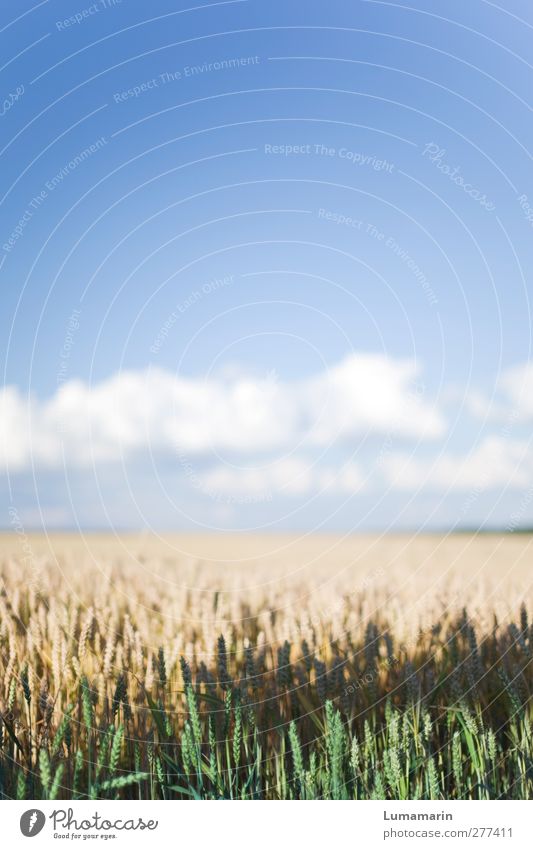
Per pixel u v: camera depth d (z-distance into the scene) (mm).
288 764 2703
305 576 5219
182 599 3975
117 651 3002
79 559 5004
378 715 2873
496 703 2918
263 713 2812
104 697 2727
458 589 4121
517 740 2670
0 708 2707
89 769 2463
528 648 2980
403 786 2486
